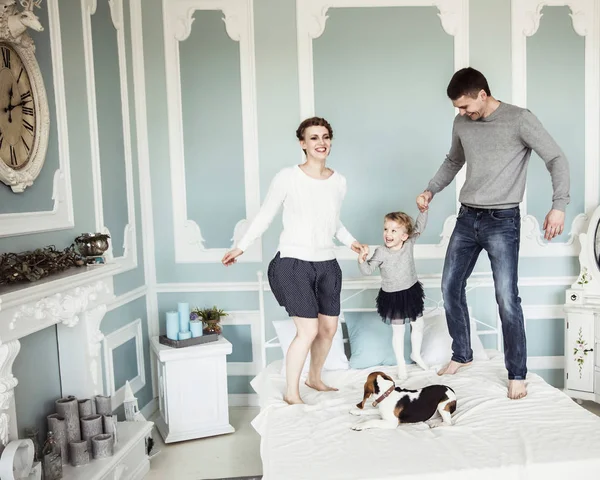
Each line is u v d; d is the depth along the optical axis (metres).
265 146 3.96
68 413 2.59
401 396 2.50
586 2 3.90
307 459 2.18
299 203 2.75
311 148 2.73
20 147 2.42
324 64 3.92
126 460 2.86
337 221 2.95
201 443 3.49
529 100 3.95
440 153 3.97
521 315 2.83
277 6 3.89
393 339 3.12
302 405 2.73
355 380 3.15
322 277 2.81
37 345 2.57
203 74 3.92
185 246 4.00
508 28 3.91
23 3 2.22
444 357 3.35
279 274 2.78
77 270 2.46
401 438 2.35
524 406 2.67
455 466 2.08
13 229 2.36
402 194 3.98
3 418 2.00
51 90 2.74
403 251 3.10
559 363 4.06
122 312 3.55
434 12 3.90
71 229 2.90
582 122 3.96
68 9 2.95
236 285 4.00
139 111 3.92
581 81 3.94
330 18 3.90
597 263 3.80
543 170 3.97
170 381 3.47
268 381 3.15
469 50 3.92
